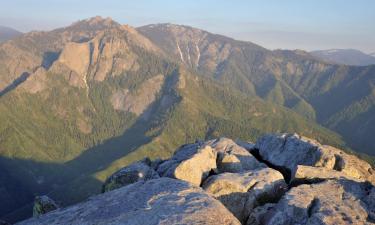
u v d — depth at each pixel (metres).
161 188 20.92
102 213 18.67
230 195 26.39
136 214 18.02
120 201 19.83
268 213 23.52
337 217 21.45
